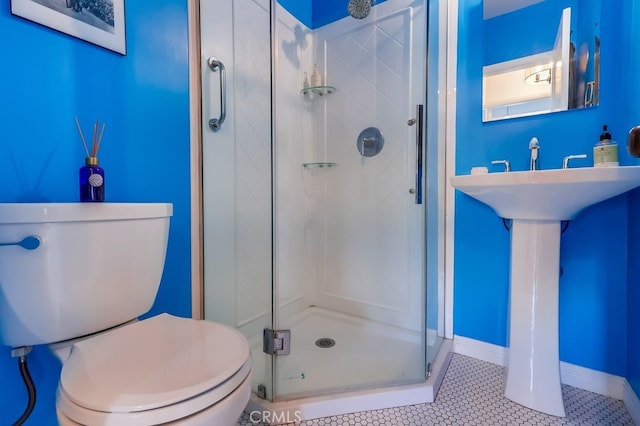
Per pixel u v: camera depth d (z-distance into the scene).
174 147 1.28
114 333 0.77
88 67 1.00
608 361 1.23
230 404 0.58
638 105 1.06
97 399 0.51
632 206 1.15
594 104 1.23
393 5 1.74
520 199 1.07
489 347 1.51
